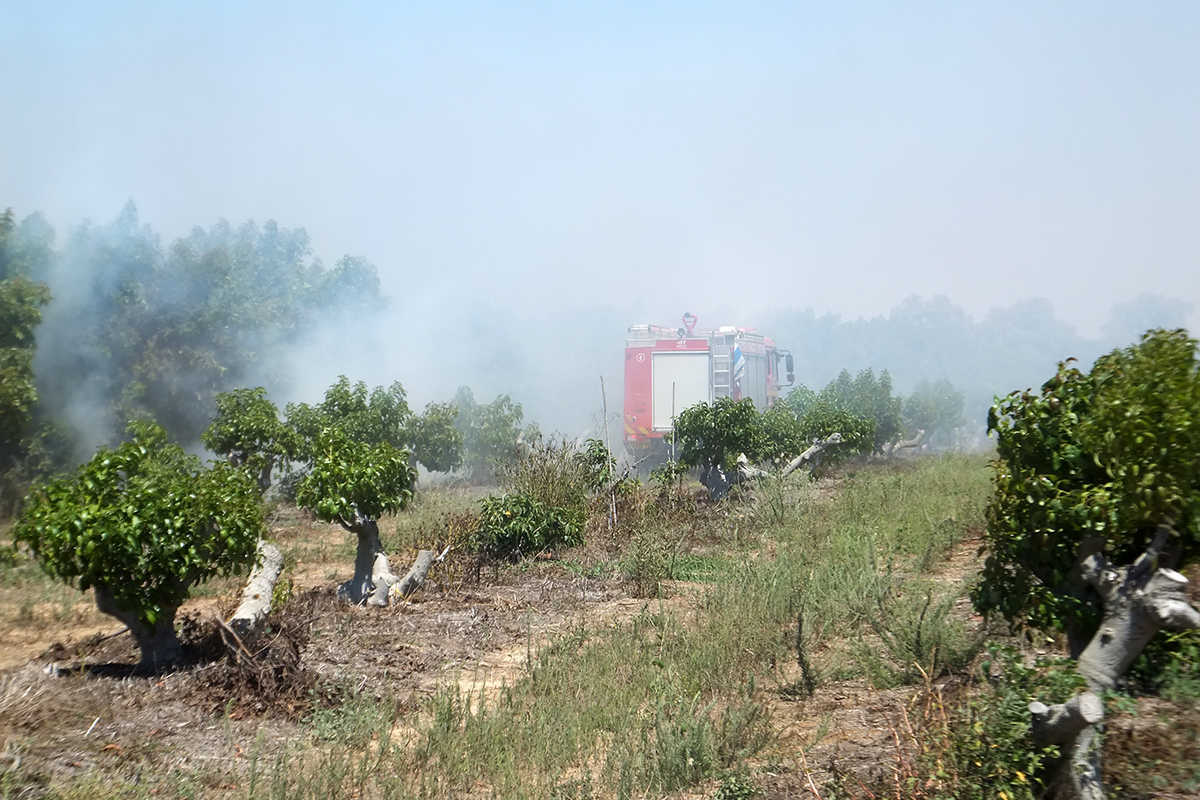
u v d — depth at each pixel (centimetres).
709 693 707
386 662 817
